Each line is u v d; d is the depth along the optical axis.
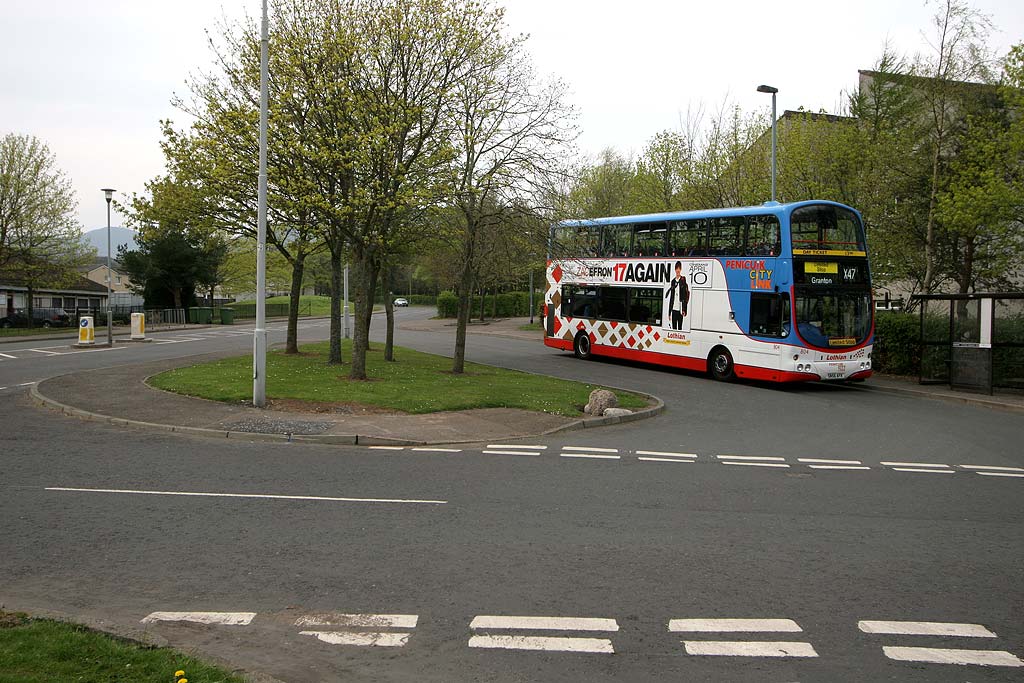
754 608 5.32
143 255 57.03
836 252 20.78
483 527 7.23
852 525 7.64
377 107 17.97
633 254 26.16
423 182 18.56
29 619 4.63
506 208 19.62
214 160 19.55
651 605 5.34
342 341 34.81
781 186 28.48
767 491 9.21
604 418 14.74
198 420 13.04
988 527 7.64
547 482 9.40
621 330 26.56
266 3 14.63
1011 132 22.92
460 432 12.95
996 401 18.36
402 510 7.81
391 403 15.22
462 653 4.53
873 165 26.72
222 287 73.06
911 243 26.52
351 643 4.65
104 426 12.73
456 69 19.94
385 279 25.06
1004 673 4.38
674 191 36.00
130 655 4.13
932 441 13.38
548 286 30.77
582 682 4.20
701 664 4.43
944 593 5.69
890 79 29.81
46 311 52.41
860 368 20.86
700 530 7.32
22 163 43.78
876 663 4.49
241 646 4.59
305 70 18.33
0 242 43.09
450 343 37.75
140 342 35.62
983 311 19.88
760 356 21.05
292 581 5.68
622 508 8.16
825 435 13.91
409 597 5.40
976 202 21.66
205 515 7.43
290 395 15.78
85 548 6.34
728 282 22.25
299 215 19.28
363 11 19.25
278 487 8.72
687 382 22.33
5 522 7.04
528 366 26.11
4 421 12.97
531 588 5.62
